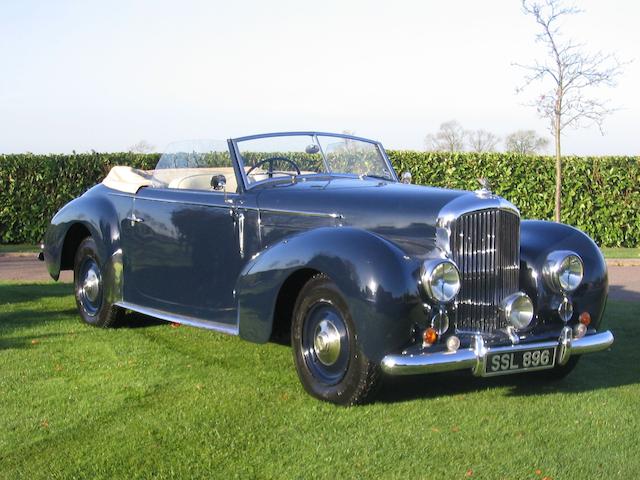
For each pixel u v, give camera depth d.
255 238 5.41
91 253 6.72
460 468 3.61
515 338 4.55
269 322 4.80
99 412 4.38
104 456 3.72
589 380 5.26
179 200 5.94
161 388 4.86
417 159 16.48
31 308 7.62
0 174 16.14
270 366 5.43
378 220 4.86
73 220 6.90
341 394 4.47
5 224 16.41
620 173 16.28
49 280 10.03
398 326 4.23
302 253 4.59
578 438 4.04
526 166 16.34
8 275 11.01
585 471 3.59
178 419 4.26
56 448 3.83
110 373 5.20
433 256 4.59
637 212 16.42
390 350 4.25
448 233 4.55
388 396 4.76
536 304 4.95
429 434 4.06
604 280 5.08
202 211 5.75
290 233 5.20
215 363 5.50
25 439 3.96
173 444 3.88
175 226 5.95
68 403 4.54
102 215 6.58
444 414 4.42
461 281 4.62
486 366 4.38
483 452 3.82
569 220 16.50
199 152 6.02
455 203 4.63
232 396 4.69
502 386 5.07
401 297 4.21
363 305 4.24
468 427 4.19
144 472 3.54
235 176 5.62
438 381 5.18
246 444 3.88
